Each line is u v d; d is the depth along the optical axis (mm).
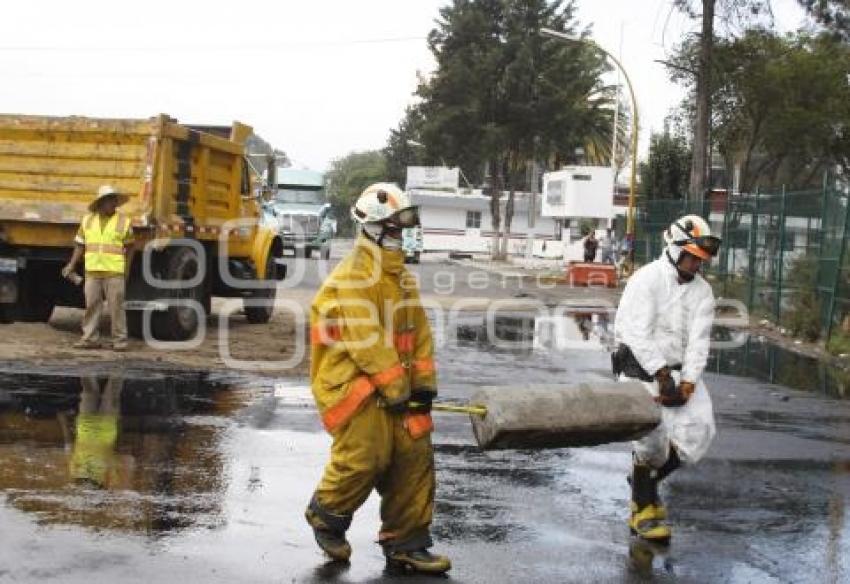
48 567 5148
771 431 10281
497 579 5453
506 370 13734
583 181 50969
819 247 20422
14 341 13617
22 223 14055
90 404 9641
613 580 5512
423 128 60156
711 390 13141
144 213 13719
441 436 9180
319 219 45312
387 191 5469
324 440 8562
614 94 67250
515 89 57438
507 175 65312
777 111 40594
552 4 57719
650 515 6355
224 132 18016
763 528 6680
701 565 5828
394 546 5543
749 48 36469
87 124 13844
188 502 6512
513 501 7090
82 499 6422
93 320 13383
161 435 8461
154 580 5074
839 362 17203
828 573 5770
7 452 7578
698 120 33000
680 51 35250
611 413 5715
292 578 5270
